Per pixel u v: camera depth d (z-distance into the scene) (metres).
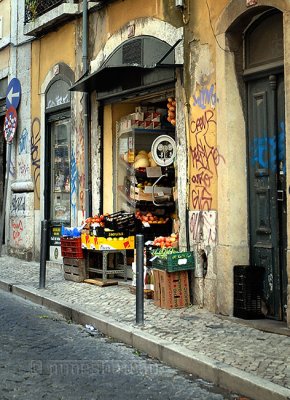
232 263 7.92
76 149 12.18
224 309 7.92
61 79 12.88
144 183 10.71
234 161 8.04
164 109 11.13
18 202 14.52
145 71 9.98
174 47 9.04
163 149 10.27
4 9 15.55
